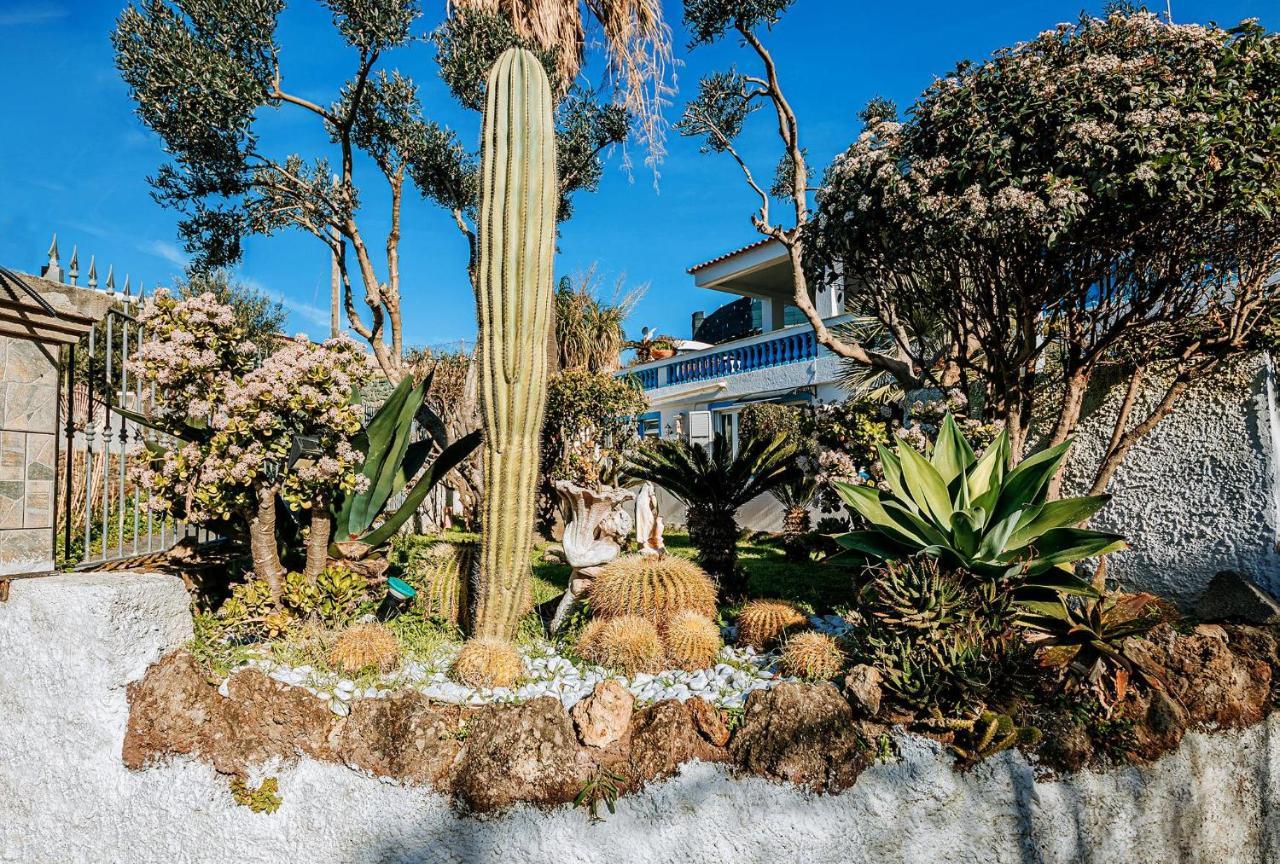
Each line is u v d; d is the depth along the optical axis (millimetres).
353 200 7668
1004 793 3170
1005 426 5004
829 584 6477
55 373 3908
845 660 3650
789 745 3055
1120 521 5117
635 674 3830
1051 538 3738
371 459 4684
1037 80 3951
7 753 3441
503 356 3988
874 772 3105
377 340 8086
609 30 9070
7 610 3479
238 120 6879
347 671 3639
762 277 16906
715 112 7039
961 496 3938
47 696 3365
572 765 3033
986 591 3508
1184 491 4805
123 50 6484
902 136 4543
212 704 3322
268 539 4152
